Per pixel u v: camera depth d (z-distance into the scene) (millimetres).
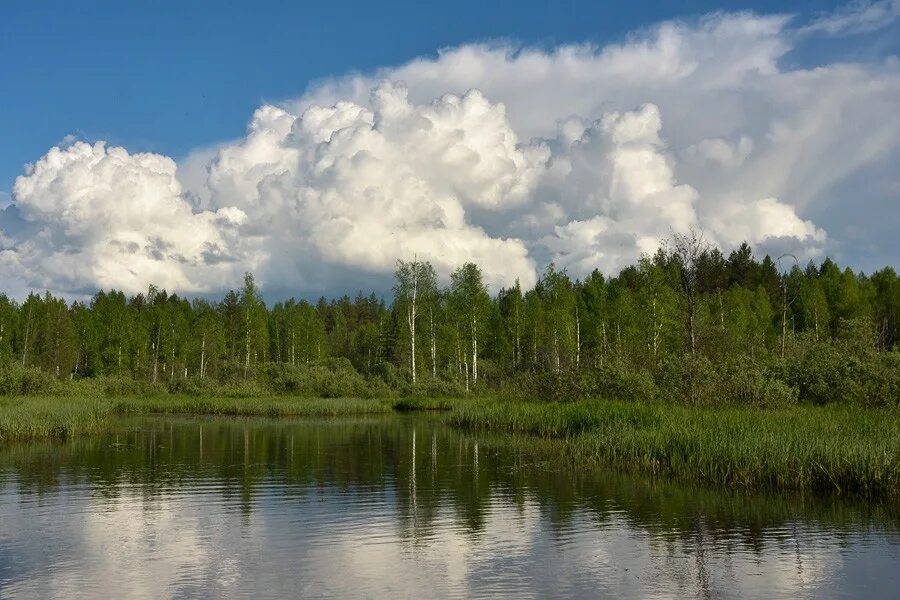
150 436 35000
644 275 56156
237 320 91312
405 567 12359
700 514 15930
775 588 11203
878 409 24359
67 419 34938
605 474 21703
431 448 29203
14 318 82125
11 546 13828
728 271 87625
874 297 73250
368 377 72625
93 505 17641
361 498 18344
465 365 76188
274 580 11711
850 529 14430
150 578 11859
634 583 11469
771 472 18359
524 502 17578
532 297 77188
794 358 31703
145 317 89438
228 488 19969
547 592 11086
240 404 54469
